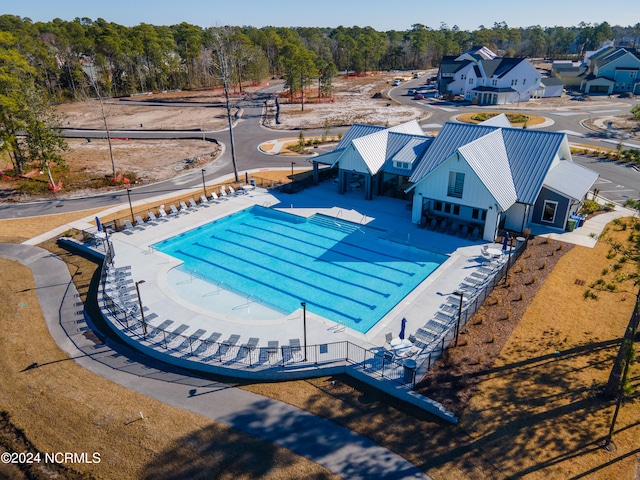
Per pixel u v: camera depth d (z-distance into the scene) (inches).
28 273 1204.5
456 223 1365.7
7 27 4842.5
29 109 1724.9
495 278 1080.2
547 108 3427.7
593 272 1145.4
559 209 1368.1
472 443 677.9
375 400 773.3
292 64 3718.0
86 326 986.7
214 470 642.2
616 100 3683.6
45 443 690.8
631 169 1953.7
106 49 4687.5
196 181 1935.3
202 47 5403.5
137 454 669.9
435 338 904.3
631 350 623.5
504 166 1368.1
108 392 795.4
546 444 671.1
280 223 1539.1
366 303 1087.0
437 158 1441.9
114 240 1375.5
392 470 638.5
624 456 647.8
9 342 925.2
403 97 4156.0
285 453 668.7
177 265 1234.0
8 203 1708.9
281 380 828.6
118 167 2154.3
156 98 4372.5
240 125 3085.6
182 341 912.9
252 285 1172.5
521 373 811.4
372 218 1499.8
